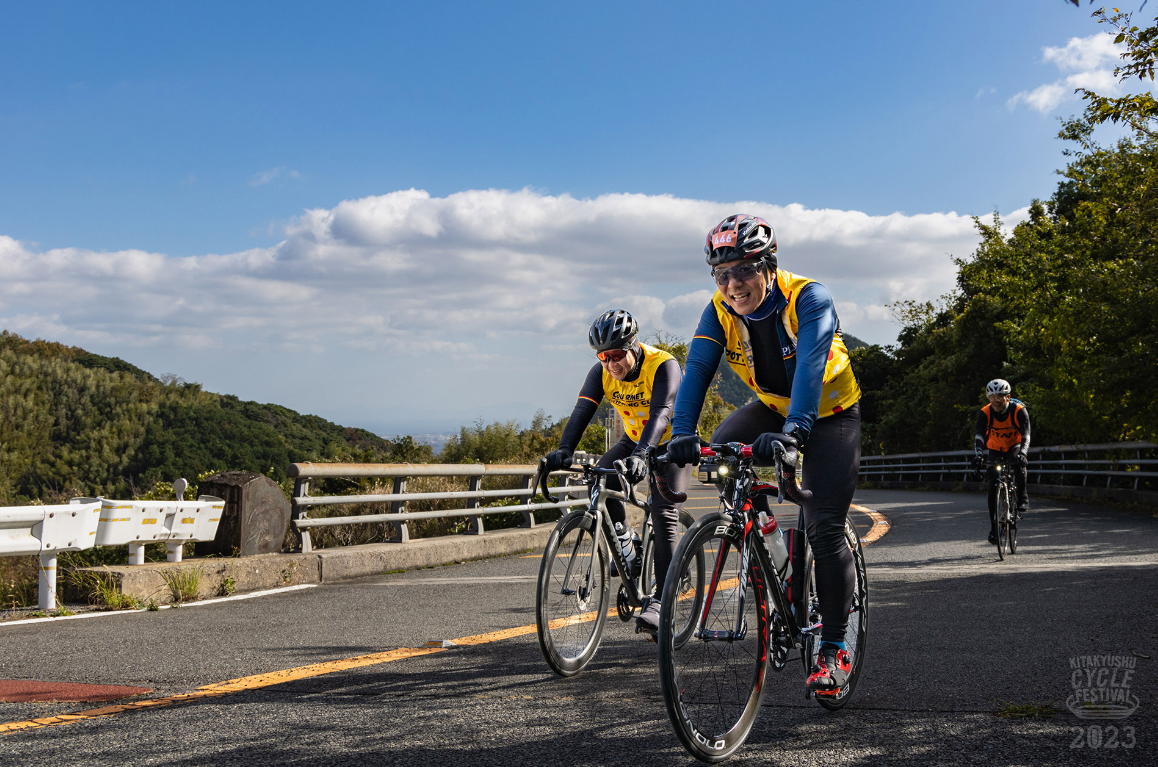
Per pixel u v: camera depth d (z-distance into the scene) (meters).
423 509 9.80
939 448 27.67
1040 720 2.91
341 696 3.42
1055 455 17.36
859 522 11.79
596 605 4.08
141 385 132.62
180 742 2.84
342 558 7.30
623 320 4.38
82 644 4.51
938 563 7.26
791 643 3.02
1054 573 6.26
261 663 4.04
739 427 3.42
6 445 114.88
